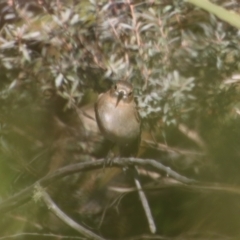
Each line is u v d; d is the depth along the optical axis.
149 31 10.35
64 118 11.39
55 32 10.39
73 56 10.52
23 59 10.52
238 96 10.61
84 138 11.49
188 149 11.09
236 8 10.30
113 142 10.38
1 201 8.06
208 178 10.70
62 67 10.52
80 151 11.45
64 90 10.98
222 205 10.42
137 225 11.27
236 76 10.43
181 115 10.59
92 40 10.53
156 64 10.37
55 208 7.93
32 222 10.36
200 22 10.53
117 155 10.44
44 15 10.50
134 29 10.10
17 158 10.07
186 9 10.38
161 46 10.29
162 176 11.26
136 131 10.01
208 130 10.74
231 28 10.37
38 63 10.68
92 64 10.57
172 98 10.36
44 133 11.22
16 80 10.73
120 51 10.52
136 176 8.40
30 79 10.87
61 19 10.36
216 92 10.56
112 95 9.95
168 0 10.38
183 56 10.38
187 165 11.02
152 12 10.15
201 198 10.75
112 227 11.28
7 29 10.38
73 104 10.76
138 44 10.21
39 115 11.09
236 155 10.59
